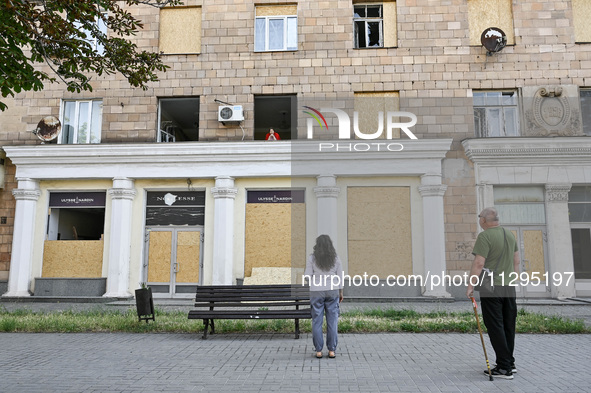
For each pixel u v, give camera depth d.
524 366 5.56
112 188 14.65
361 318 9.06
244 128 14.94
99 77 15.33
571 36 14.77
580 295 11.59
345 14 15.20
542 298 11.20
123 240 14.45
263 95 15.22
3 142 15.31
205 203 14.78
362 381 4.91
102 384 4.82
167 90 15.25
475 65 14.73
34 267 14.77
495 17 15.11
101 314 10.07
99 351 6.52
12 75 7.25
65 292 14.41
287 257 14.49
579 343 7.01
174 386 4.73
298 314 7.42
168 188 14.85
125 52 8.76
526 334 7.82
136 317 9.48
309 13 15.28
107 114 15.23
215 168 14.55
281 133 16.14
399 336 7.65
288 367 5.54
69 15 8.09
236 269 14.43
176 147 14.48
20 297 14.15
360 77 14.90
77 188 14.98
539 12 14.91
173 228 14.86
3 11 7.06
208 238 14.59
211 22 15.45
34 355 6.25
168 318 9.39
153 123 15.13
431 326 8.09
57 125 15.09
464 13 14.95
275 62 15.15
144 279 14.70
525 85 14.62
